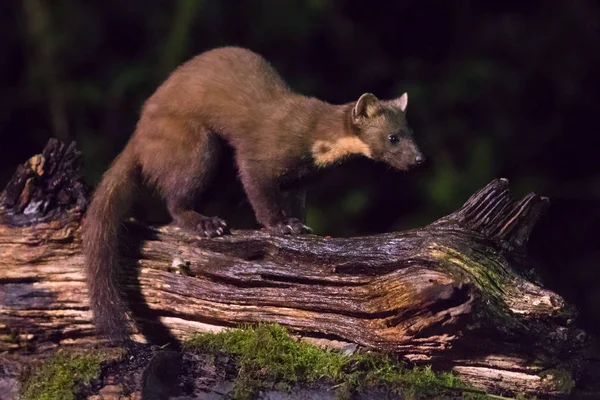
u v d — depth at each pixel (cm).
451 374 877
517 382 875
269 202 1105
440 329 850
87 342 961
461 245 891
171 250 979
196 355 908
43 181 987
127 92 1827
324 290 909
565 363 888
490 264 888
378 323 886
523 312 869
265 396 875
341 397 860
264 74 1149
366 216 1858
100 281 945
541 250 1928
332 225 1812
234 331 923
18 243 971
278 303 923
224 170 1161
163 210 1750
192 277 959
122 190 1021
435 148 1802
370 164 1833
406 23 1950
